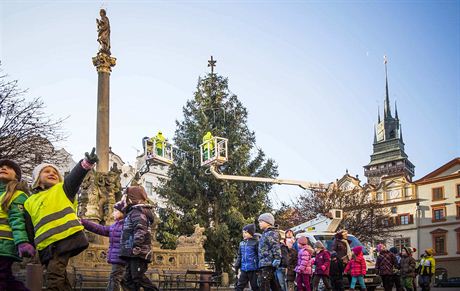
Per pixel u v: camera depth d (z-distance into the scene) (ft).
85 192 66.74
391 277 53.42
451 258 232.12
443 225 238.07
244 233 35.06
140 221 25.64
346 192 189.88
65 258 19.67
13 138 84.43
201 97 135.03
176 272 59.26
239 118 134.10
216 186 123.24
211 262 115.44
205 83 135.95
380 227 183.62
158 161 71.26
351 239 66.33
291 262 49.39
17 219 18.33
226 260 115.96
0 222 18.45
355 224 176.55
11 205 18.47
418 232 244.83
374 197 260.21
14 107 86.07
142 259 25.71
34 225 19.33
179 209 122.62
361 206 179.42
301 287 45.21
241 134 131.85
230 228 118.32
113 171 70.59
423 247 242.37
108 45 75.66
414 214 247.70
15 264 41.57
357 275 47.47
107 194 67.97
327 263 44.88
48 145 91.25
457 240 232.53
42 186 20.29
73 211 19.97
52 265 19.36
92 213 65.05
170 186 124.67
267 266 32.68
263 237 33.04
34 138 86.89
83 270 51.39
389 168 424.46
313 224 72.90
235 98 136.26
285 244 45.55
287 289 49.29
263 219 33.30
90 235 60.34
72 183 19.84
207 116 132.05
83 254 54.65
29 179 86.28
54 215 19.39
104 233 30.66
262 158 129.49
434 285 221.05
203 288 50.55
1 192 19.17
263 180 70.28
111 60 75.25
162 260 62.23
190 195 124.26
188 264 63.16
